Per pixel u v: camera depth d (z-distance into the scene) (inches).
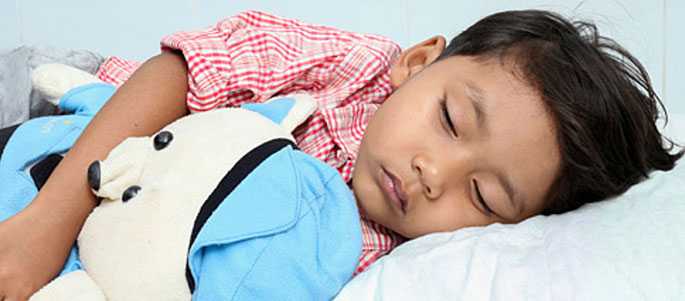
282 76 33.5
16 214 24.0
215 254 22.6
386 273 23.9
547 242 23.9
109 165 23.9
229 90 32.1
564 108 27.7
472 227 27.6
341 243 24.2
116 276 22.3
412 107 29.0
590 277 21.4
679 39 56.5
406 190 27.8
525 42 29.7
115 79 39.4
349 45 36.3
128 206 23.3
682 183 27.9
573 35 30.6
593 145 28.4
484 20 32.5
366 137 30.0
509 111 27.5
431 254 24.3
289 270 22.8
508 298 21.3
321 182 25.3
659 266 21.8
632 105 29.5
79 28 56.7
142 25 56.7
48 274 23.7
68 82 31.7
